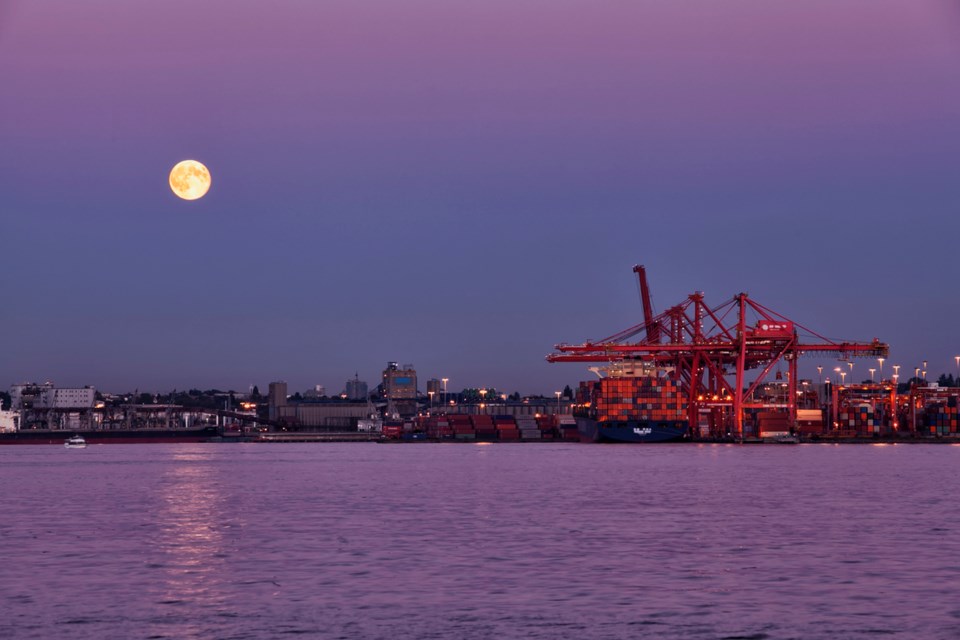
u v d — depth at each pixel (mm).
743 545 74812
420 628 47750
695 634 46719
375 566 64875
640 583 58688
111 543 77250
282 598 54500
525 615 50406
